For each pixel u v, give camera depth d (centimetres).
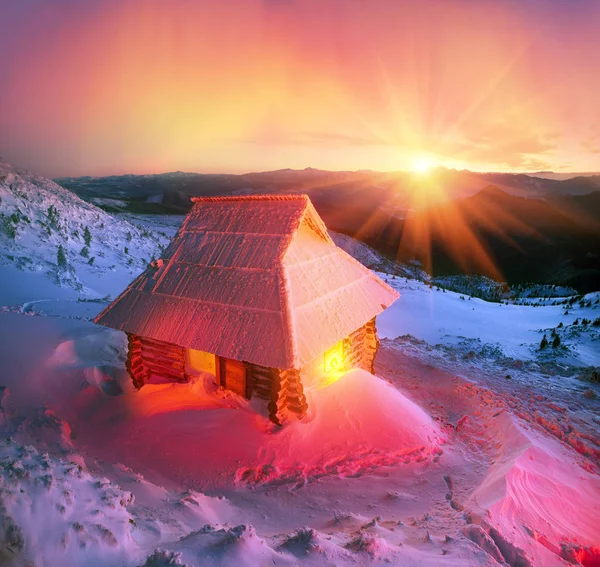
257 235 1030
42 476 429
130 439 880
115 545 387
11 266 2000
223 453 830
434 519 612
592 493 767
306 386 1036
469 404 1227
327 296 1015
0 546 325
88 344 1272
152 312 1026
